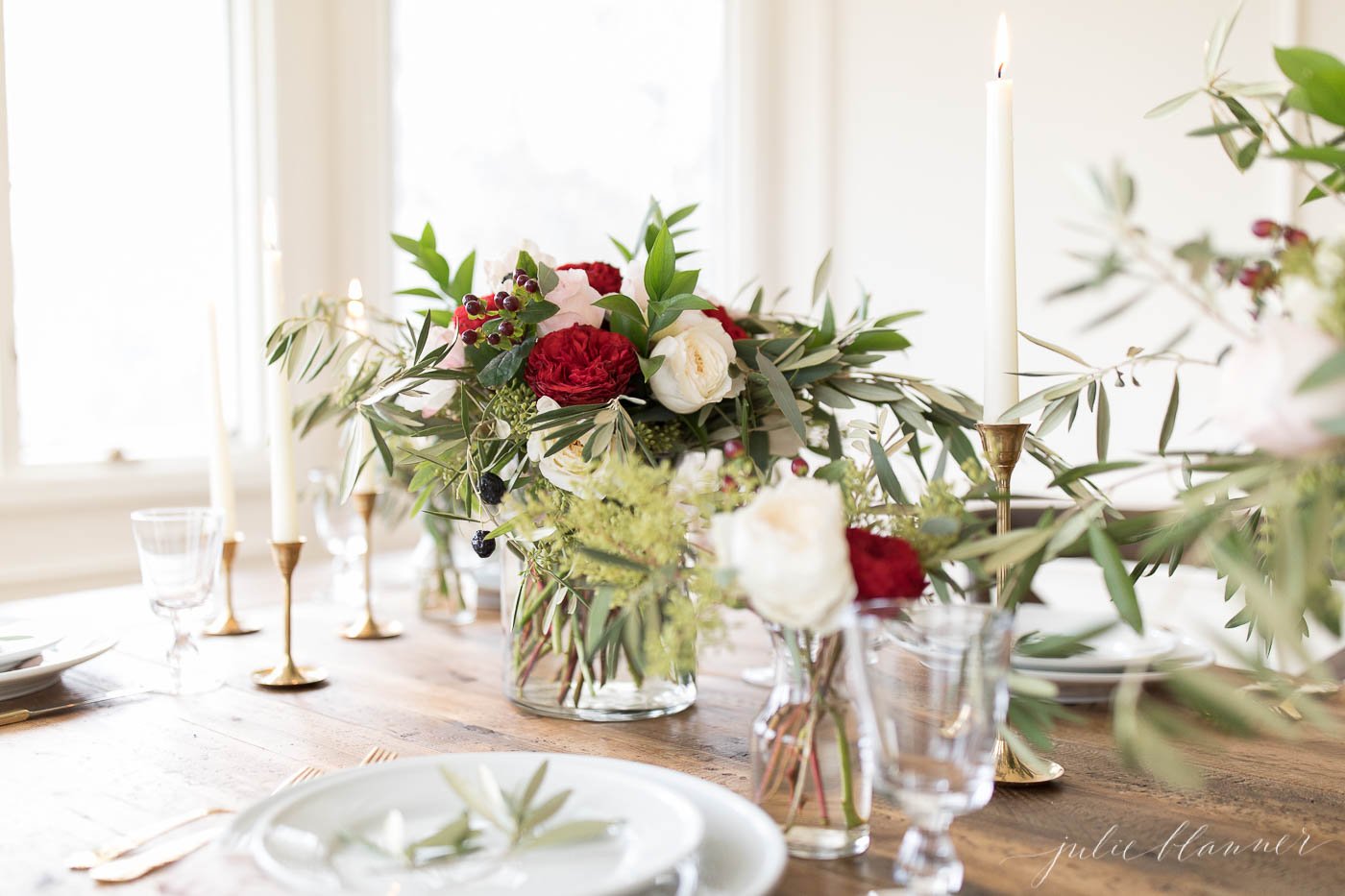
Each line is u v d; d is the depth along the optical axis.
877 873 0.69
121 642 1.35
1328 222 2.68
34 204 2.21
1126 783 0.87
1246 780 0.88
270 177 2.56
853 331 1.02
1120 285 2.96
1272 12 2.78
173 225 2.45
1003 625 0.59
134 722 1.02
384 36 2.78
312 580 1.81
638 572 0.72
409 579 1.86
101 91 2.31
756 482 0.72
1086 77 3.07
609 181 3.36
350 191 2.74
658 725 1.02
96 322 2.32
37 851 0.73
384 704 1.09
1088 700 1.10
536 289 0.91
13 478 2.10
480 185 3.05
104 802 0.82
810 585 0.60
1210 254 0.60
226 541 1.42
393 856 0.64
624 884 0.56
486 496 0.96
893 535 0.73
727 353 0.93
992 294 0.85
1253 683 1.06
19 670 1.05
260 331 2.56
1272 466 0.61
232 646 1.35
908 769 0.61
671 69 3.49
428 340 0.98
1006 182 0.84
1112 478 2.92
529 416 0.92
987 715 0.60
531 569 0.99
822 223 3.54
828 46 3.50
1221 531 0.65
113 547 2.28
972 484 0.77
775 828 0.66
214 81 2.52
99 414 2.33
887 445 1.00
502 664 1.09
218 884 0.67
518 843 0.66
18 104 2.18
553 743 0.96
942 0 3.31
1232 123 0.75
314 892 0.57
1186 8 2.91
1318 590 0.61
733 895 0.61
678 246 3.57
